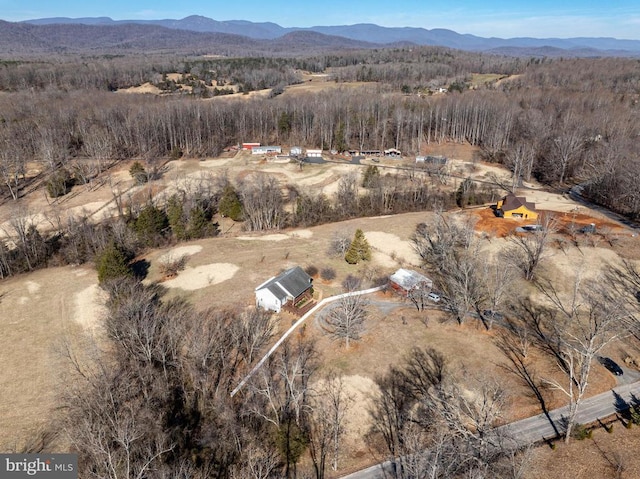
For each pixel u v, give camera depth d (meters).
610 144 108.31
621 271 65.88
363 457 40.28
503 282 56.69
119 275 62.16
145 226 80.38
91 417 38.53
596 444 39.56
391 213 96.31
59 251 77.12
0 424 43.19
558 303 60.06
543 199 99.25
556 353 51.41
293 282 61.88
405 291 63.72
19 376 49.25
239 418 43.94
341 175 116.88
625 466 37.25
